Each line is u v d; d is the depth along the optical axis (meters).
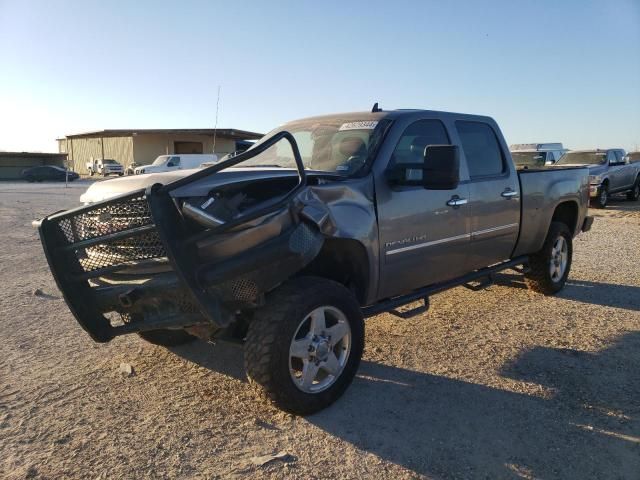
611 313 5.98
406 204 4.41
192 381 4.24
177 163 36.81
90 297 3.61
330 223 3.72
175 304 3.39
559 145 31.72
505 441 3.38
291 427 3.55
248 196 3.62
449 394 4.00
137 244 3.38
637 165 22.58
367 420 3.63
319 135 4.87
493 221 5.47
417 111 4.88
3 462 3.12
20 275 8.02
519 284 7.23
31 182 50.16
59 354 4.79
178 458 3.18
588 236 12.20
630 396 3.96
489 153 5.60
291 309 3.47
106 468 3.08
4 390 4.05
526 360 4.63
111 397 3.96
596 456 3.21
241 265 3.28
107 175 53.84
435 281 5.03
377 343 5.03
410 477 3.01
